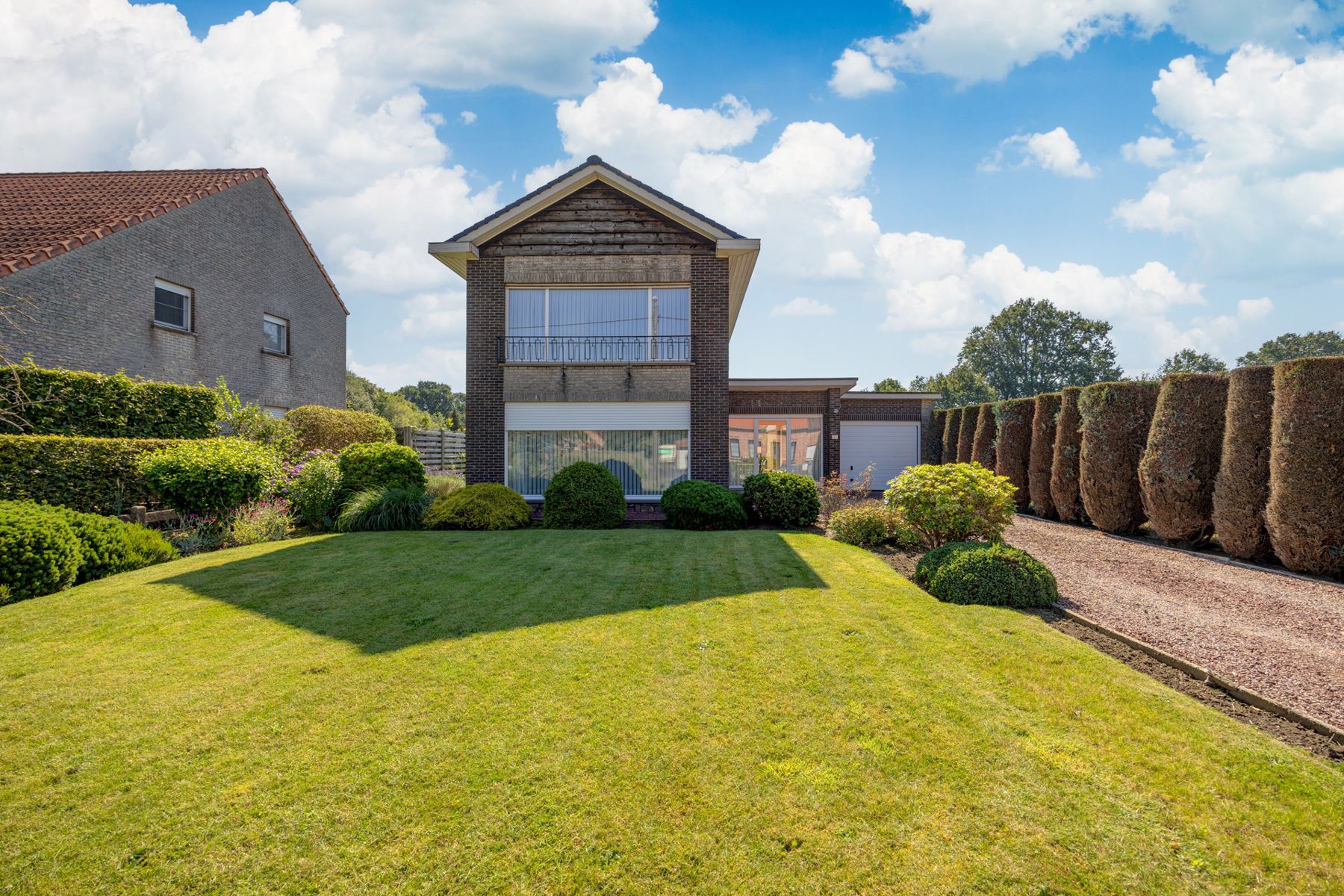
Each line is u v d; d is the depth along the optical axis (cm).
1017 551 649
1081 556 919
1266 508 838
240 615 532
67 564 615
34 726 338
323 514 1073
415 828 257
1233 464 894
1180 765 309
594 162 1268
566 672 416
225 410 1293
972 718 356
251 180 1580
